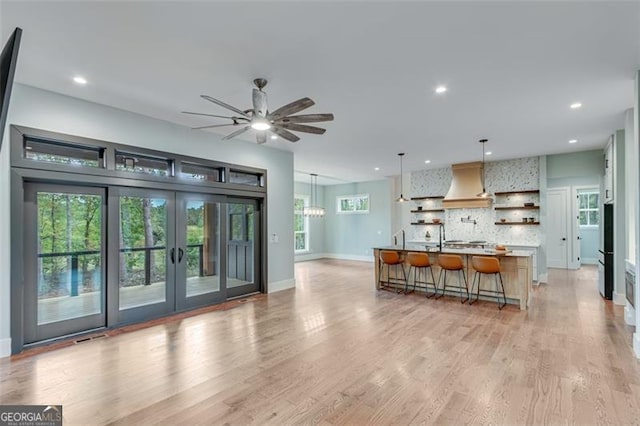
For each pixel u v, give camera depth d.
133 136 4.43
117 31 2.54
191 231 5.22
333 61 3.04
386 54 2.91
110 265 4.26
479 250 6.12
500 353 3.37
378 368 3.07
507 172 7.81
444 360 3.22
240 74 3.29
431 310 5.01
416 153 7.02
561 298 5.63
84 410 2.44
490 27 2.51
